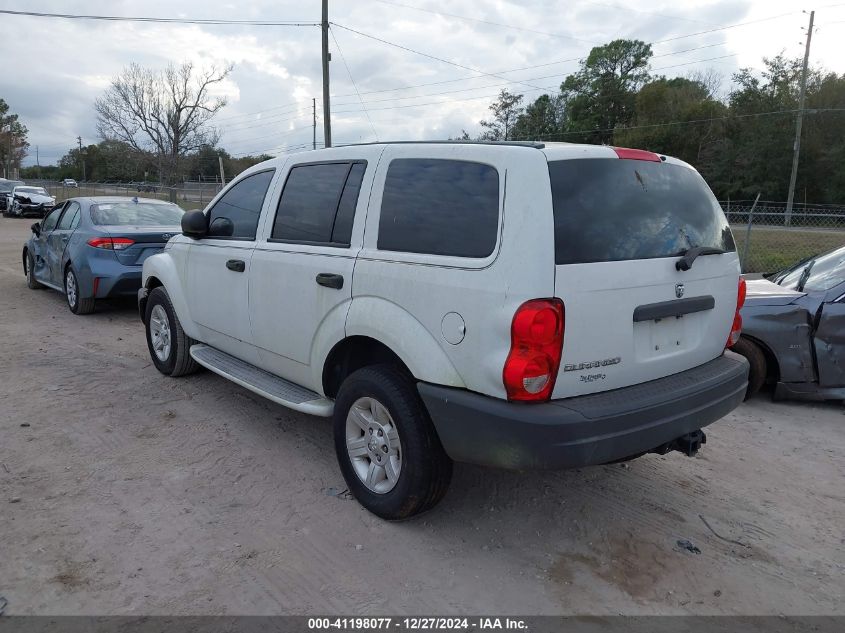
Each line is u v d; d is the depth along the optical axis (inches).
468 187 123.5
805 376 216.4
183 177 1803.6
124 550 126.4
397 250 133.0
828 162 1940.2
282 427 189.6
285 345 163.6
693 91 2410.2
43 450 170.2
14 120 3154.5
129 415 196.4
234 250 181.0
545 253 110.0
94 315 346.9
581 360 114.7
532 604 114.7
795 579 124.9
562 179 115.3
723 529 142.1
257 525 137.0
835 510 152.4
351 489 145.9
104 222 338.0
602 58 2669.8
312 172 162.6
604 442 112.3
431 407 122.9
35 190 1310.3
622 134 2440.9
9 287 438.3
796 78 2076.8
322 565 123.9
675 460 177.5
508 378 111.0
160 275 221.5
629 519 144.6
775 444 191.2
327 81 1020.5
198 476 158.2
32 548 126.0
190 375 234.4
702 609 115.0
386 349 141.3
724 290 142.7
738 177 2123.5
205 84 1759.4
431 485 130.6
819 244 641.0
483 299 114.2
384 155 143.0
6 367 243.1
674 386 127.4
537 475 164.4
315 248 152.5
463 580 120.8
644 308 121.9
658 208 129.3
